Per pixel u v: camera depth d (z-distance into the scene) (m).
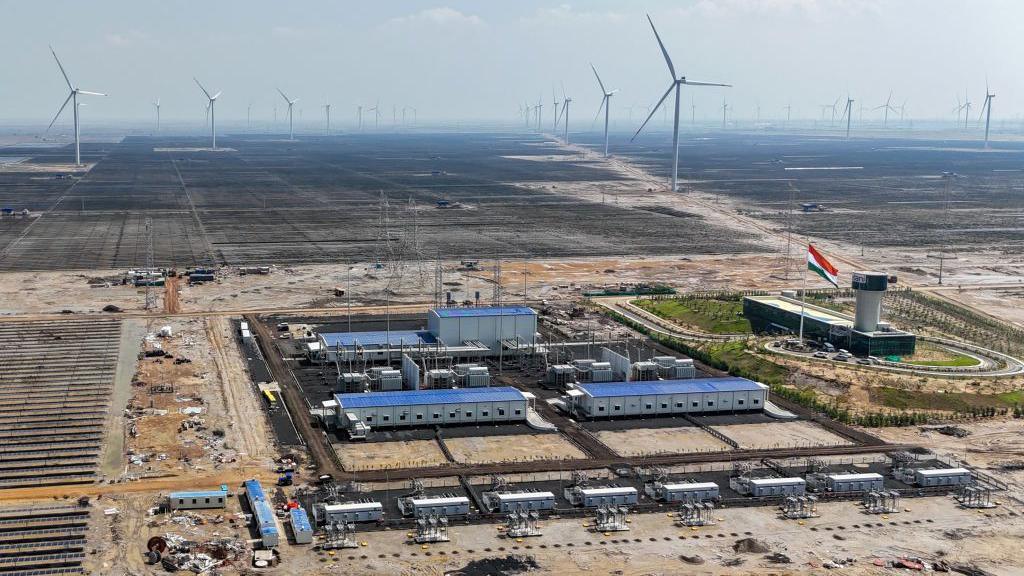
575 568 76.75
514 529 83.12
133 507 86.88
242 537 81.25
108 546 79.00
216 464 97.69
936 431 113.62
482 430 111.25
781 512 88.94
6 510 85.81
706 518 87.00
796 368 135.38
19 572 74.38
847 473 98.12
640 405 117.69
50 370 132.12
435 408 111.94
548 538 82.38
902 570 77.56
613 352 136.25
